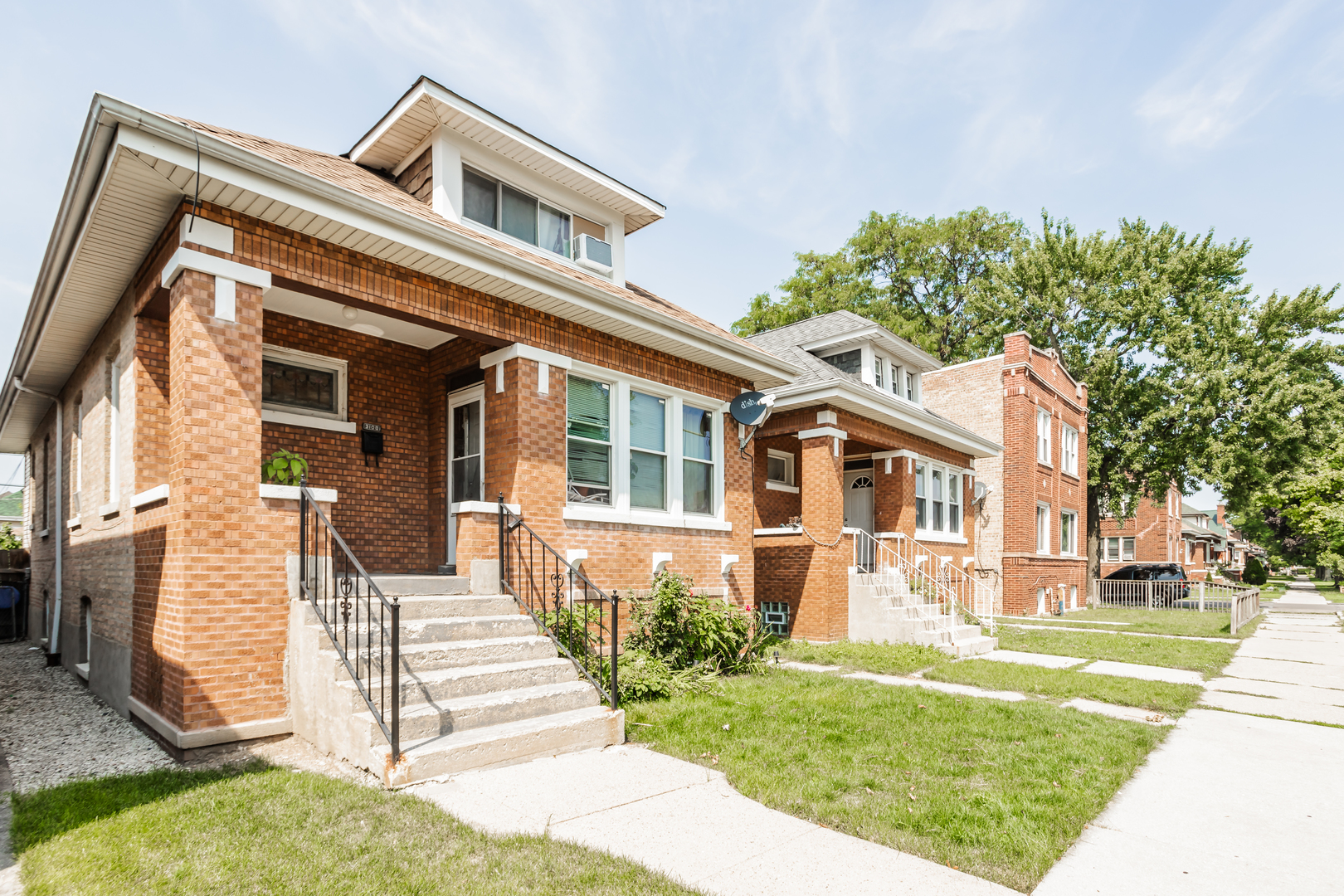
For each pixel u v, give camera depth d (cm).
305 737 602
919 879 380
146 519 684
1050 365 2623
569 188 1060
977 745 634
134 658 700
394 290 747
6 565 1764
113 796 482
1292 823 475
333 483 900
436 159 912
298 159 793
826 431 1425
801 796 491
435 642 662
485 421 896
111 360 887
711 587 1116
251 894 348
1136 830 462
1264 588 4819
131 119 524
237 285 630
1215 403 2739
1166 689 921
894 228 4053
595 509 930
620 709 701
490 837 415
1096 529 3002
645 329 959
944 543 1883
